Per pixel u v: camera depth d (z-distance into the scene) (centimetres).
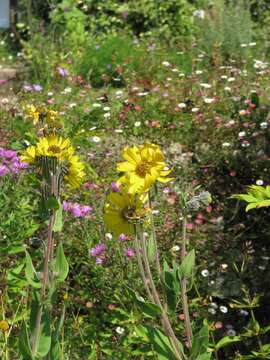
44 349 111
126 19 504
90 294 168
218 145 252
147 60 402
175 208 202
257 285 181
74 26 479
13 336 149
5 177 181
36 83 368
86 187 202
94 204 193
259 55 444
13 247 166
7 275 162
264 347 147
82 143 241
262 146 243
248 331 150
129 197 104
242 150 242
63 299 163
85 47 448
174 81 345
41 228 186
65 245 179
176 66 389
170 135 271
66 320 160
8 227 169
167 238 189
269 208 217
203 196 113
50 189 109
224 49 445
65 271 112
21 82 386
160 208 197
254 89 321
